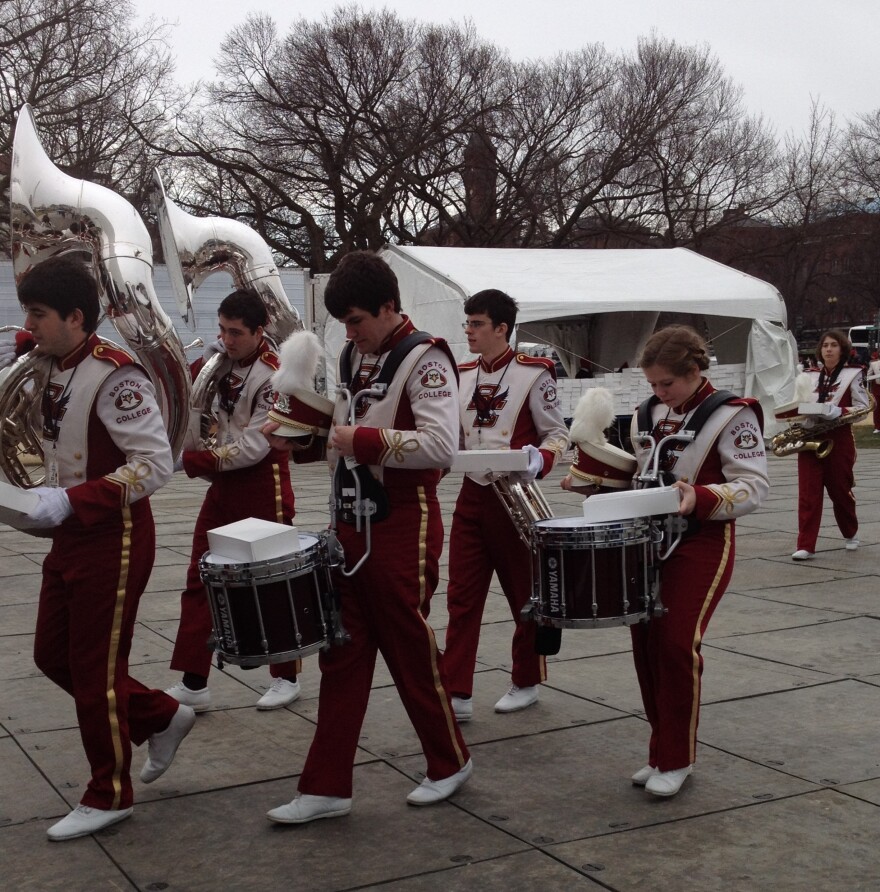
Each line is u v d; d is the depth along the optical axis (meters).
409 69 33.22
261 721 4.65
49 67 25.66
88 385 3.40
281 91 32.44
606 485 4.05
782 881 3.11
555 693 4.97
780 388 18.58
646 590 3.59
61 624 3.54
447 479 14.52
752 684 5.03
